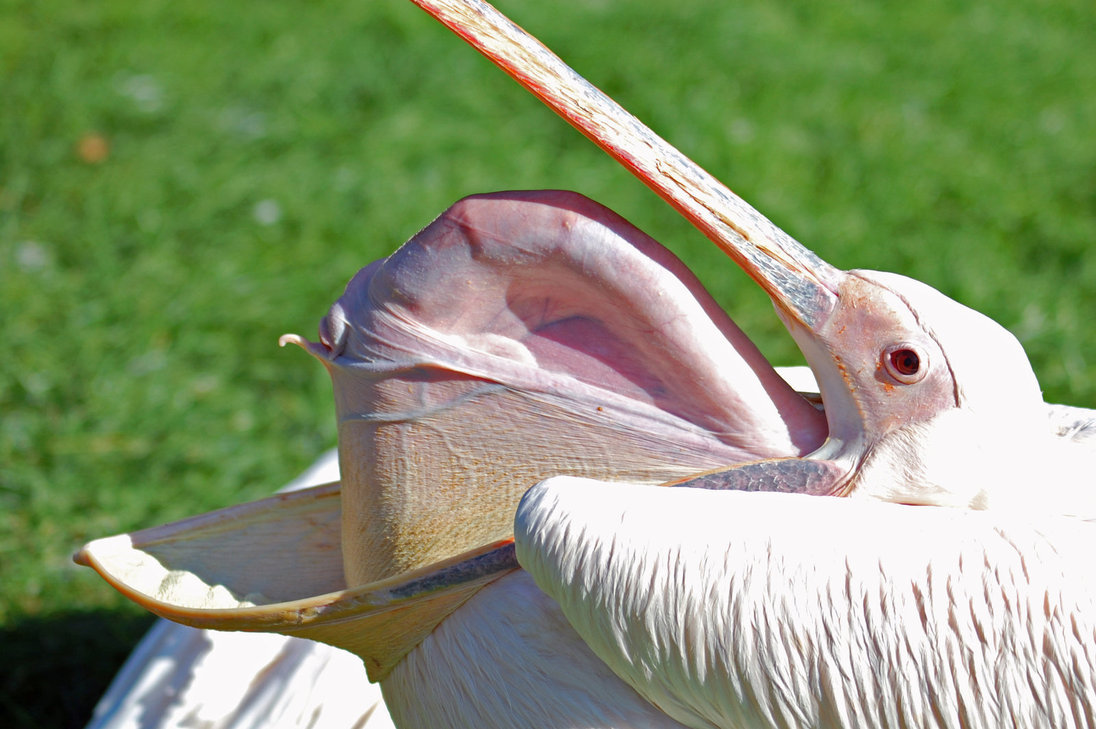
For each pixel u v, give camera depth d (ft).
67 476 24.08
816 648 10.13
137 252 30.81
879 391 11.23
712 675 10.44
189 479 24.45
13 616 21.26
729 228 11.30
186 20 42.52
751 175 34.78
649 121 37.45
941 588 10.02
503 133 36.70
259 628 12.26
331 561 13.65
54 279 29.63
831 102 38.86
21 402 25.91
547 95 11.15
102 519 23.30
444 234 11.37
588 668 11.34
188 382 26.89
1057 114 39.19
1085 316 29.99
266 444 25.61
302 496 13.82
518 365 11.79
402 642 12.41
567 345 11.81
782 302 11.41
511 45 11.14
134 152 35.04
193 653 17.69
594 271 11.24
